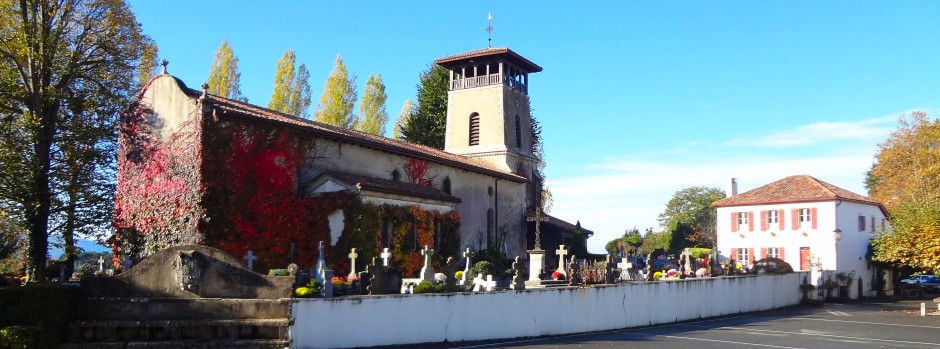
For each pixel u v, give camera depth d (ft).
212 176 95.50
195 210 93.97
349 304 72.08
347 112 214.90
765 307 147.33
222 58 199.62
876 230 197.47
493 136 181.78
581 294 98.58
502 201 164.55
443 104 225.35
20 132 104.94
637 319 108.27
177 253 67.46
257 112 108.99
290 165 105.09
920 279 212.43
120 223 106.83
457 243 133.39
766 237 186.80
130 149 106.83
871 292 190.49
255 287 68.23
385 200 115.34
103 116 110.73
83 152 108.88
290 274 70.95
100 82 112.78
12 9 105.81
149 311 65.98
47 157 106.93
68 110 112.16
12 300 63.31
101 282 66.74
